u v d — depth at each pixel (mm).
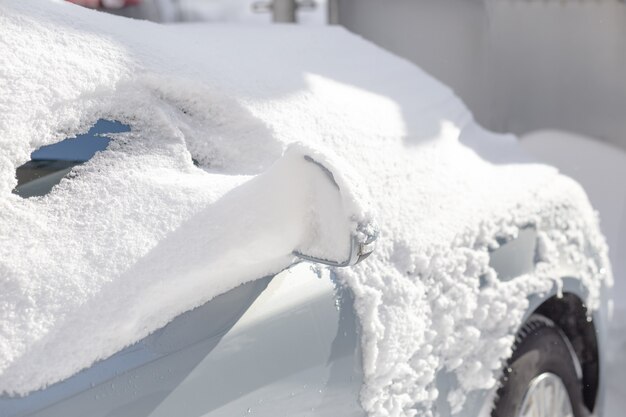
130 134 1873
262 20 9703
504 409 2479
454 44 5363
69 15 1990
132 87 1939
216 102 2066
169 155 1879
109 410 1458
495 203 2502
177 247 1618
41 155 1713
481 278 2367
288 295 1789
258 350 1692
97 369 1477
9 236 1563
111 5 8758
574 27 5086
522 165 2871
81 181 1714
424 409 2193
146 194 1711
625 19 4930
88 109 1833
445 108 2932
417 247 2168
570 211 2795
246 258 1655
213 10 9773
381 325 1961
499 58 5328
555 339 2717
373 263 2027
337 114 2301
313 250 1596
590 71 5066
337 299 1889
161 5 9258
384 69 2973
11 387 1389
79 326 1491
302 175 1586
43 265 1535
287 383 1744
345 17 5590
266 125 2080
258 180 1664
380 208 2146
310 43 2896
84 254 1575
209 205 1683
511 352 2467
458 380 2314
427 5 5363
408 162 2363
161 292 1570
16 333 1441
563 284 2688
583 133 5121
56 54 1849
